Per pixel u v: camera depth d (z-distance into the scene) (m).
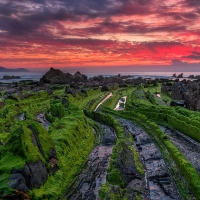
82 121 44.12
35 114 64.31
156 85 159.62
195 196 23.55
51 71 187.25
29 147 22.16
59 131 35.00
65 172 26.52
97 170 29.62
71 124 38.88
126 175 26.28
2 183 18.23
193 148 36.59
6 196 17.17
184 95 75.00
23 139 22.09
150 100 88.62
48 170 24.06
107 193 21.44
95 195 24.06
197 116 47.59
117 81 183.75
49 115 57.69
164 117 53.38
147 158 33.44
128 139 40.78
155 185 26.25
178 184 26.19
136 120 55.56
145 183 26.45
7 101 65.56
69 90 91.00
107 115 55.22
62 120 41.53
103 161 32.44
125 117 60.28
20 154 21.16
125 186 24.64
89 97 102.50
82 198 23.48
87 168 30.05
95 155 34.66
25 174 19.80
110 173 25.11
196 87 71.69
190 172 26.05
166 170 29.47
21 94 78.88
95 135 45.81
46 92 95.38
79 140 36.88
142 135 44.16
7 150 21.84
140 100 81.25
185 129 44.34
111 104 86.94
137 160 31.75
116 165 26.73
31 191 19.84
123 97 108.25
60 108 56.00
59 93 104.38
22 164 20.09
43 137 25.92
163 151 35.09
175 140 41.03
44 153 24.88
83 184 26.22
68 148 31.59
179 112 53.75
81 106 75.25
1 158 21.44
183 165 28.00
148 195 24.20
